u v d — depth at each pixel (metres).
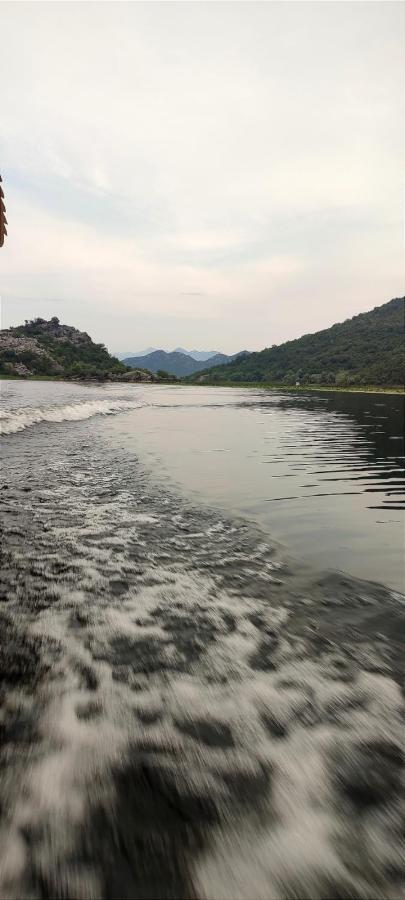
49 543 4.13
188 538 4.46
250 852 1.39
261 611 3.02
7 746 1.75
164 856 1.37
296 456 9.78
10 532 4.37
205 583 3.43
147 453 9.62
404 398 41.47
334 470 8.28
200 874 1.32
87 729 1.87
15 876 1.30
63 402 23.61
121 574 3.53
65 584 3.30
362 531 4.86
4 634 2.59
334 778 1.67
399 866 1.36
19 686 2.13
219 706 2.05
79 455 8.97
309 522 5.14
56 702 2.03
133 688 2.15
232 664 2.39
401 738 1.89
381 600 3.25
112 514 5.16
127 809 1.52
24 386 49.06
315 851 1.40
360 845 1.42
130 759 1.72
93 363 117.31
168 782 1.63
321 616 2.97
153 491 6.32
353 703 2.11
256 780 1.65
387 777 1.68
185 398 38.44
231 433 13.93
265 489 6.71
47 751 1.74
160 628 2.74
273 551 4.21
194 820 1.49
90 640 2.57
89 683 2.17
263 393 54.00
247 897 1.26
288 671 2.34
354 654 2.53
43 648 2.46
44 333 137.62
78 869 1.32
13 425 12.97
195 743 1.82
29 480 6.62
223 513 5.39
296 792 1.61
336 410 25.59
